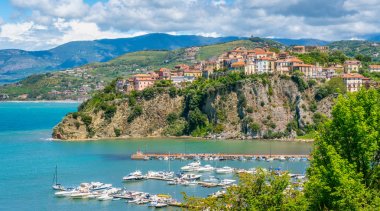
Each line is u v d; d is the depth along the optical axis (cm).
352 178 6406
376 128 6981
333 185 6425
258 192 7000
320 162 6950
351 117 6869
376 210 6016
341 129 6988
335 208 6331
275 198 6725
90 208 19775
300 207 6556
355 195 6178
